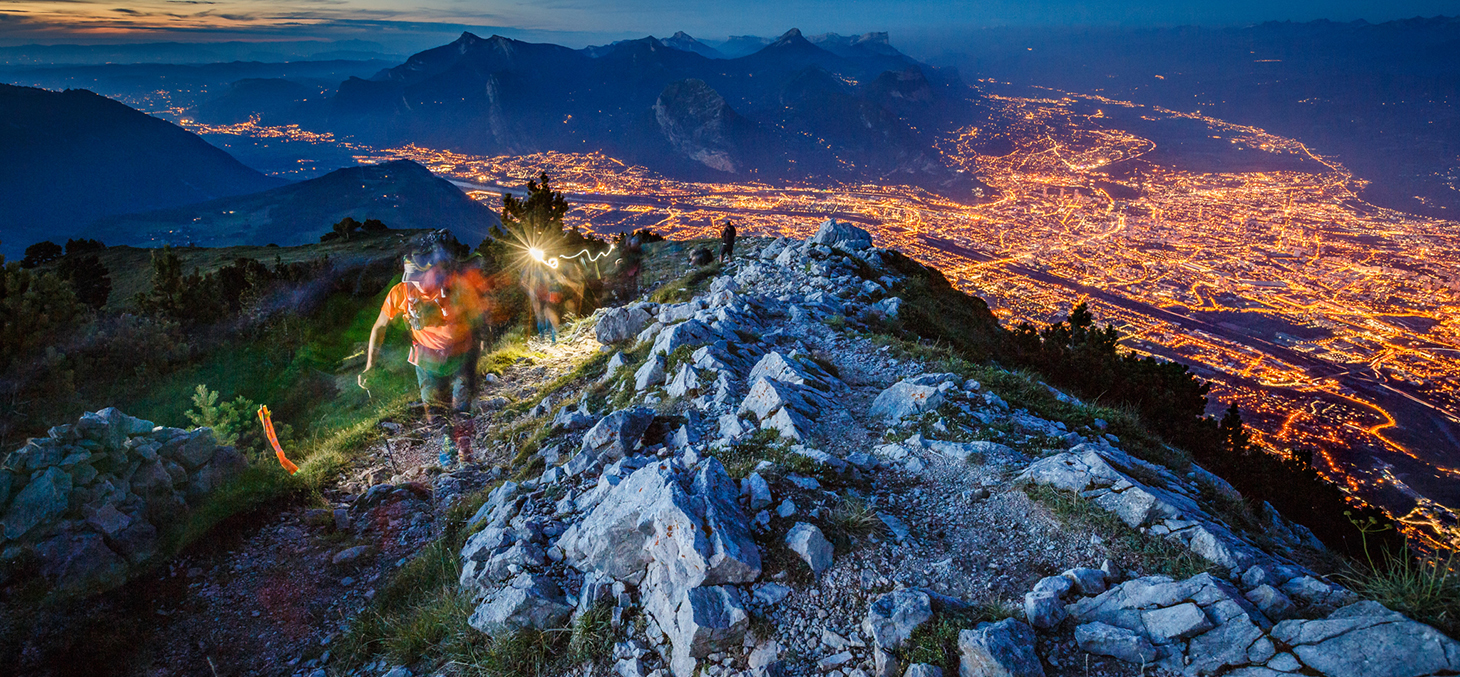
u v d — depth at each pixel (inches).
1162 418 573.0
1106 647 159.9
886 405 324.8
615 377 427.5
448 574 250.5
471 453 367.9
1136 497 208.7
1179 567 183.8
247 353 673.6
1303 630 148.7
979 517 220.2
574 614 204.4
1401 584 152.9
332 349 762.8
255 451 400.2
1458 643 134.6
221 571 263.3
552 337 572.4
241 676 217.3
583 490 278.5
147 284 1635.1
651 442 310.8
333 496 324.8
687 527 193.2
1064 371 635.5
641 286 890.1
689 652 176.2
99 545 245.6
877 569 196.4
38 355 491.5
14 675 209.5
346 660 216.5
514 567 222.7
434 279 306.3
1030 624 169.8
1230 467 514.9
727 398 343.3
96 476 260.7
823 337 485.4
